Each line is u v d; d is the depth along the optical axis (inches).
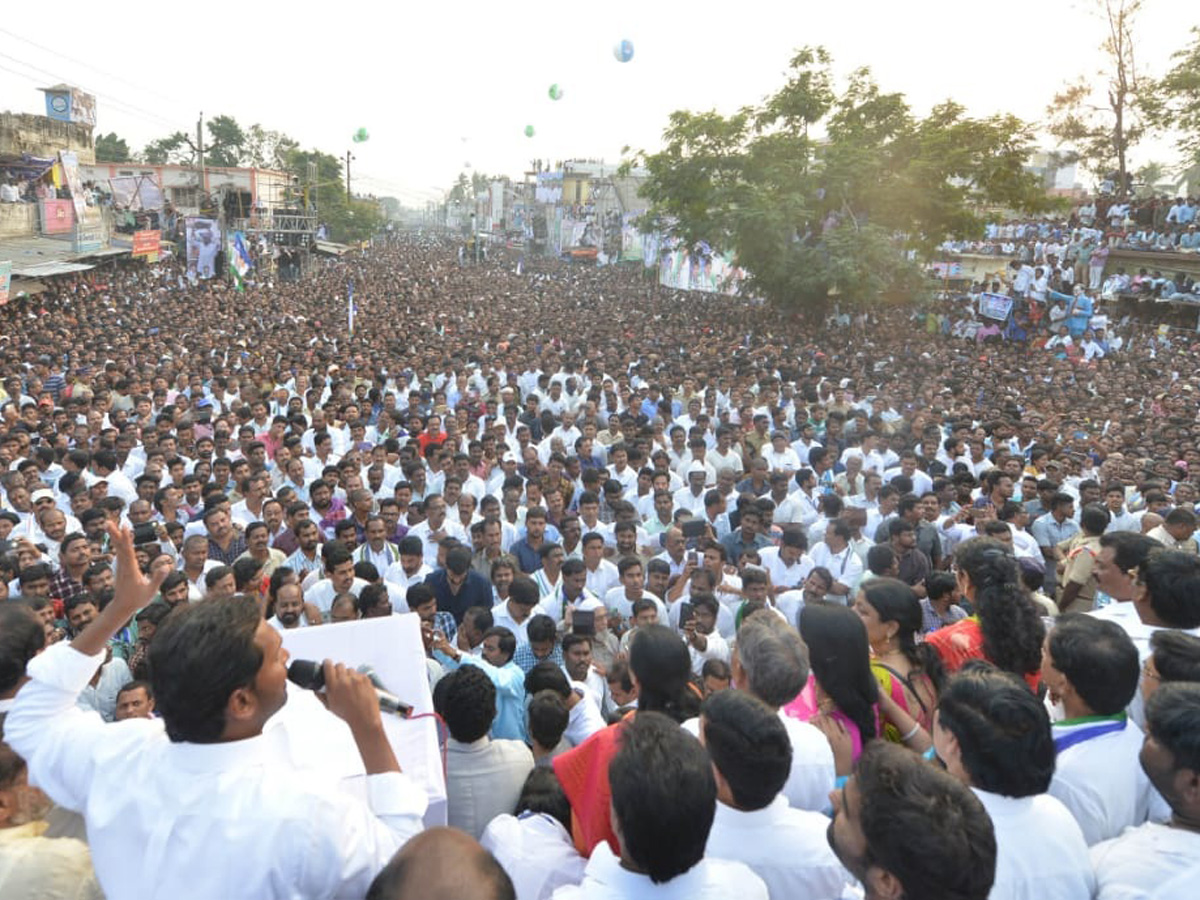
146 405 449.1
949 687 94.9
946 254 1254.3
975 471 414.9
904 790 72.0
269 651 69.6
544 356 697.6
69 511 319.6
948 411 553.6
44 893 71.1
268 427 451.2
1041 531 321.4
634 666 134.3
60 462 349.7
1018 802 87.7
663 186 1171.9
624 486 379.6
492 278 1957.4
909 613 135.2
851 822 76.4
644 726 82.7
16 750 74.2
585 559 274.8
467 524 311.7
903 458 375.2
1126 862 84.4
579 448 402.3
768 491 377.7
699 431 441.7
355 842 67.2
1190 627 135.0
